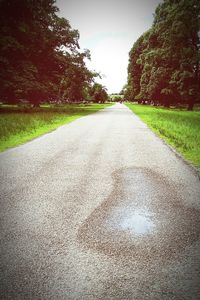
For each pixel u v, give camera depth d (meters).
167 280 2.51
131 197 4.53
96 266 2.71
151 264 2.74
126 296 2.32
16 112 25.05
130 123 17.17
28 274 2.58
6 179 5.46
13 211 3.98
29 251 2.96
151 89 43.91
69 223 3.62
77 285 2.45
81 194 4.66
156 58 41.59
